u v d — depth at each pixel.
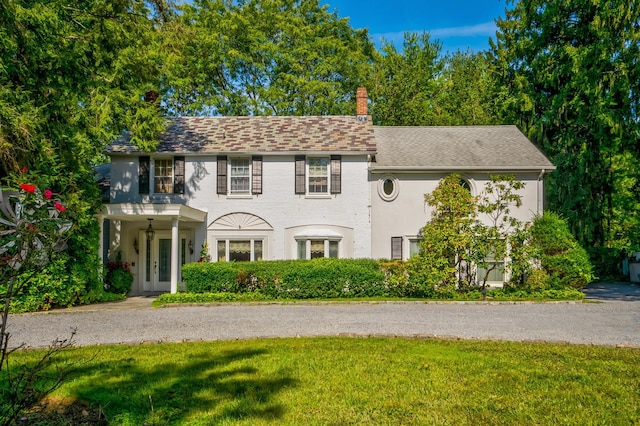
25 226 4.59
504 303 15.70
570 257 18.92
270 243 20.47
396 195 20.66
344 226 20.42
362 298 16.97
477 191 20.47
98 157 28.28
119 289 19.09
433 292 17.22
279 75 33.53
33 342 9.80
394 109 32.84
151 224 20.72
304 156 20.61
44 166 14.24
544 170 20.08
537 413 5.62
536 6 27.70
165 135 21.86
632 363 7.83
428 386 6.58
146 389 6.44
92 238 16.67
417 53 40.56
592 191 28.12
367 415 5.51
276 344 9.29
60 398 6.07
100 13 15.59
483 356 8.26
